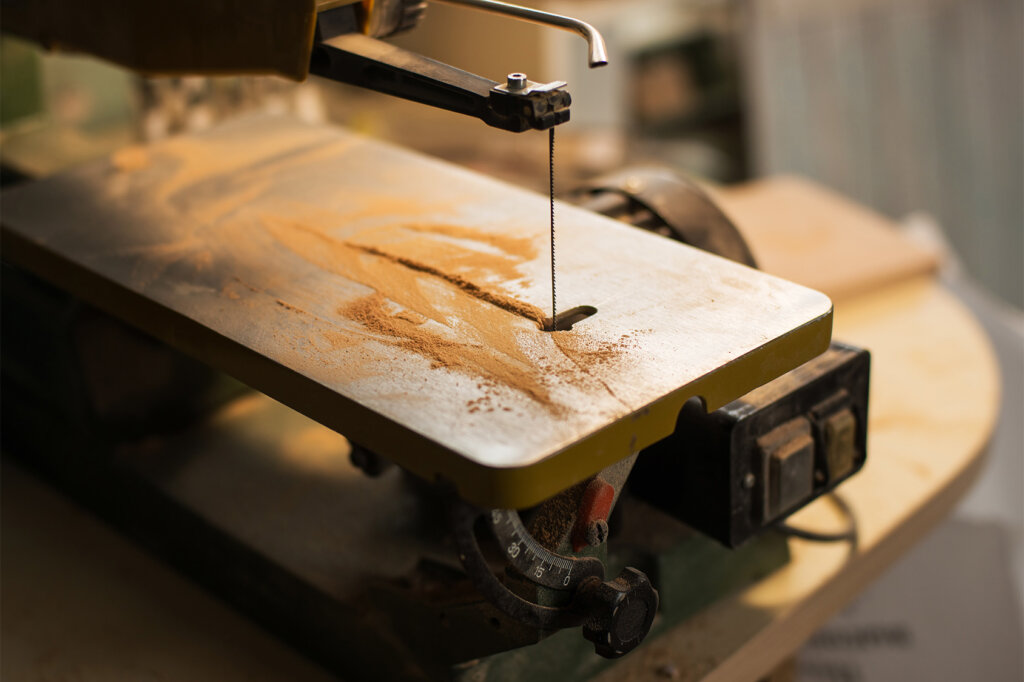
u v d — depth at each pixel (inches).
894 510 41.3
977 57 90.9
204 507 39.0
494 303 32.0
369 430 27.4
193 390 43.1
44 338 40.4
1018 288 98.7
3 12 43.4
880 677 56.1
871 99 92.5
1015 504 60.4
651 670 34.9
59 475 44.6
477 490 25.1
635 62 81.7
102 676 35.6
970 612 56.6
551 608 29.3
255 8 33.7
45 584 39.7
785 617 37.0
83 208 39.1
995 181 94.7
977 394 48.7
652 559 34.9
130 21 38.0
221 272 34.4
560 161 74.4
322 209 38.5
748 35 83.3
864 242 60.9
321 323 31.2
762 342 29.3
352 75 32.9
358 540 37.4
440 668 32.4
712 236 38.7
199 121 60.3
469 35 76.7
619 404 26.8
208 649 36.9
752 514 33.3
